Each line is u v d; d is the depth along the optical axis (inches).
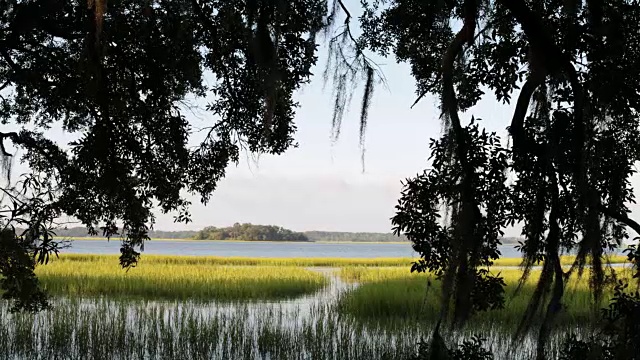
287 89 305.6
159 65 337.4
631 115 205.9
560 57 173.2
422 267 199.9
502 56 197.6
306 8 261.1
